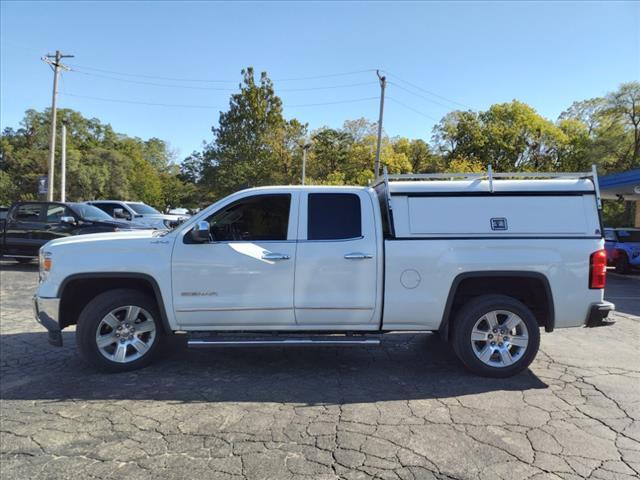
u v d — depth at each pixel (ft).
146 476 10.19
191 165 282.15
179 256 16.28
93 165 197.47
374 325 16.53
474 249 16.15
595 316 16.05
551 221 16.33
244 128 172.14
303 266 16.22
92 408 13.71
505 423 12.84
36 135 199.52
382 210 17.44
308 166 178.40
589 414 13.44
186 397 14.57
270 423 12.79
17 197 184.55
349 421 12.93
